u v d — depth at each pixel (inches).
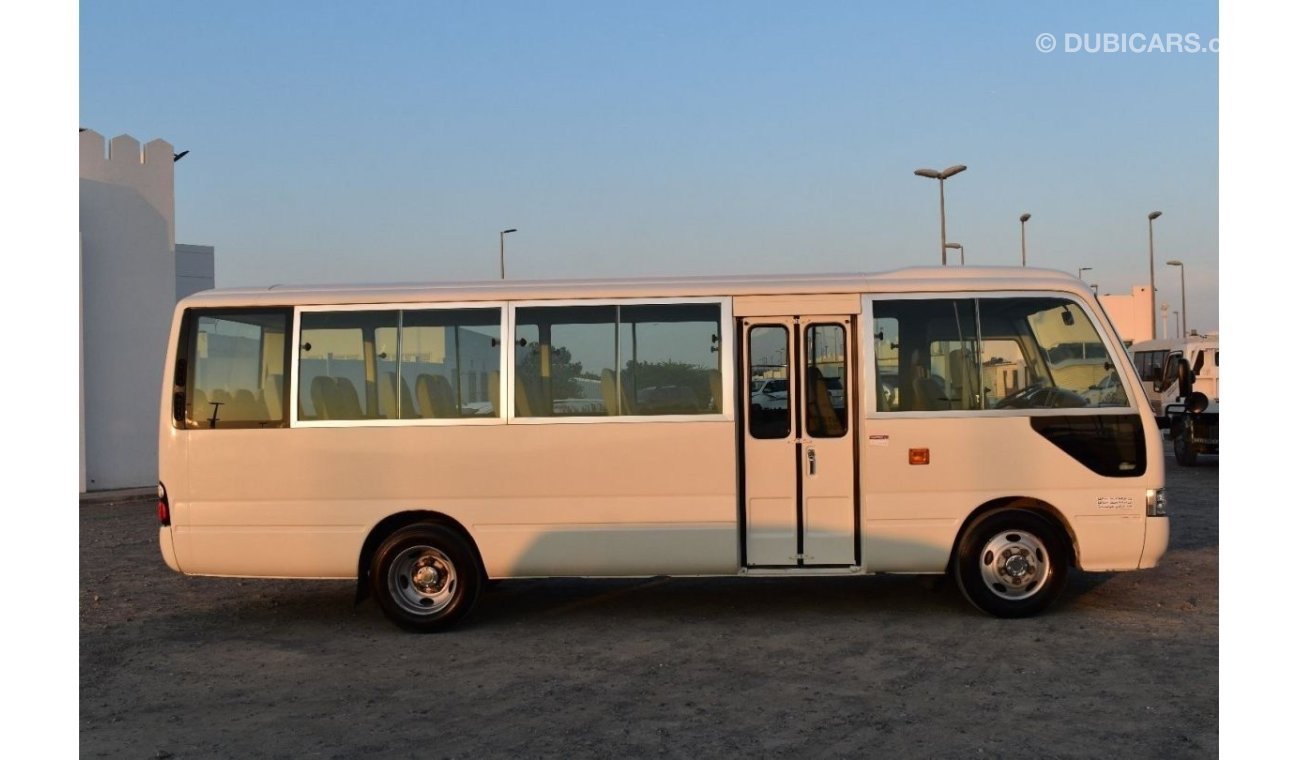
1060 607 362.3
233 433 350.9
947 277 354.0
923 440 344.8
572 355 351.3
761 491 348.5
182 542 350.6
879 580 418.6
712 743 235.9
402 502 348.5
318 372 353.1
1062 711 252.1
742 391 351.3
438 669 306.5
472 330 353.4
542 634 345.4
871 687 275.4
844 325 351.6
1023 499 345.4
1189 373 502.0
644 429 346.3
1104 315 349.7
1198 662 291.7
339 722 259.9
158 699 282.8
